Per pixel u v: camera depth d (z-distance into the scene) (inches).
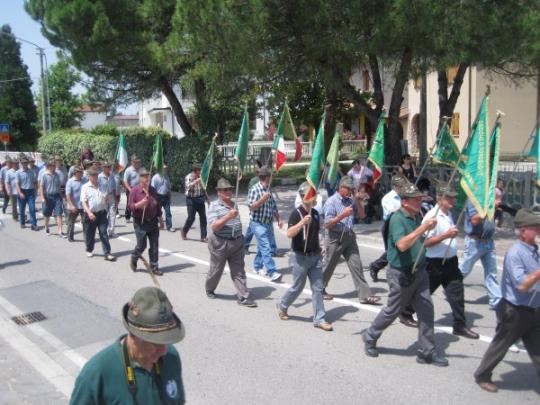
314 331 285.9
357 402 209.5
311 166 282.4
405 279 236.8
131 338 106.5
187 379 232.5
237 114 1021.2
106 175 548.4
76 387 105.0
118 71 892.0
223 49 590.9
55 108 2172.7
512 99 1234.6
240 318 308.5
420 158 816.9
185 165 901.2
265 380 230.2
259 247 388.5
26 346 276.4
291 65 638.5
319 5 545.6
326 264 329.7
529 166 840.3
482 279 384.5
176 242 536.7
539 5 542.0
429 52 540.4
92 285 385.7
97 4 799.1
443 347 261.6
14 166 674.8
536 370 228.5
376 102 717.9
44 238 567.5
